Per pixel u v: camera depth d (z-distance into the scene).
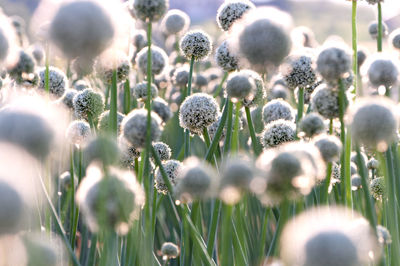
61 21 1.55
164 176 1.75
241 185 1.56
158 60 2.37
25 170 1.17
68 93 2.18
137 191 1.65
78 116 2.04
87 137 1.95
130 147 1.84
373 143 1.67
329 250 1.15
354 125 1.67
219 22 1.97
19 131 1.37
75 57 1.57
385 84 1.83
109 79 1.82
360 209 2.01
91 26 1.55
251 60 1.64
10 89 2.10
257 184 1.56
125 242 1.97
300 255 1.20
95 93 2.02
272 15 1.65
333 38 1.76
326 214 1.34
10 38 1.62
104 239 1.68
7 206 1.02
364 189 1.72
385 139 1.66
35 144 1.39
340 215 1.40
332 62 1.72
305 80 1.90
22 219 1.08
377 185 1.99
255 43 1.64
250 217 2.26
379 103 1.67
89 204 1.62
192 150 2.63
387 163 1.81
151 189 2.01
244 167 1.57
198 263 1.83
